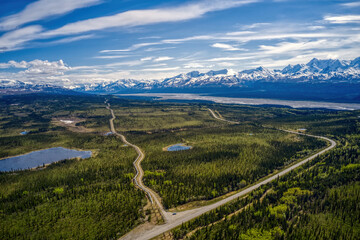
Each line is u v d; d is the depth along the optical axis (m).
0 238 154.88
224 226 156.50
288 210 170.00
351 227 154.12
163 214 173.62
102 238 151.88
